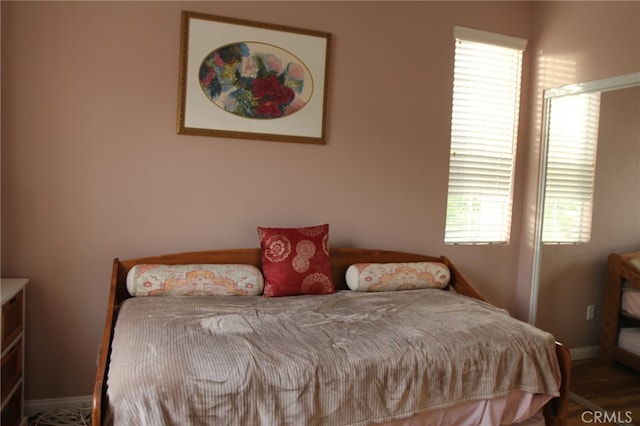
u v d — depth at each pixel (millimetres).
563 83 3080
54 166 2402
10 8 2279
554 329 3158
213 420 1538
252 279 2480
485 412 1976
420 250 3164
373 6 2934
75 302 2484
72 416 2416
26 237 2387
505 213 3406
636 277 2617
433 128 3141
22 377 2303
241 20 2637
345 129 2926
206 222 2678
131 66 2484
